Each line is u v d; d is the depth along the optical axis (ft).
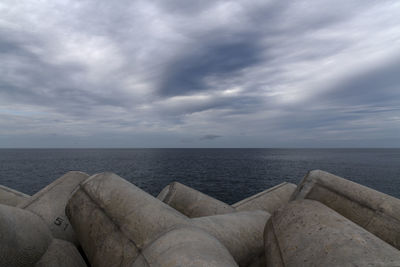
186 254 7.55
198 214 19.11
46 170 172.76
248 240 12.07
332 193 14.21
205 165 228.43
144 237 9.22
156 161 285.84
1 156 399.85
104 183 11.97
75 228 11.62
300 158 361.71
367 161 295.07
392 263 6.39
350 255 6.92
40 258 10.48
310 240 8.23
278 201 23.22
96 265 9.82
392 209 12.32
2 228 8.77
